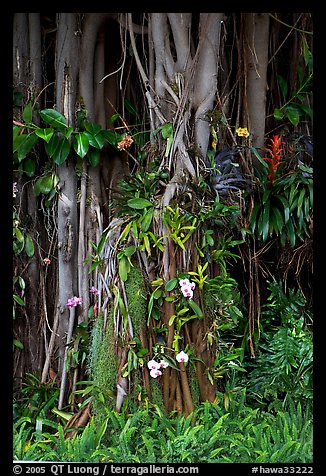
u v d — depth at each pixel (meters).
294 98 3.70
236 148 3.17
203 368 2.84
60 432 2.67
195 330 2.85
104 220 3.25
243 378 3.18
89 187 3.21
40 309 3.28
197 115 3.06
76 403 3.02
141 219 2.83
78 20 3.22
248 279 3.38
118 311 2.80
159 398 2.79
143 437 2.56
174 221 2.81
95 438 2.65
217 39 3.10
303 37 3.60
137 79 3.56
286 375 3.08
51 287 3.31
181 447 2.54
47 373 3.18
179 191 2.91
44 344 3.27
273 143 3.20
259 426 2.71
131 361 2.73
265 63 3.55
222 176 3.00
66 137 2.98
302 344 3.15
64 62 3.18
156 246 2.87
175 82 3.05
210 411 2.80
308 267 3.35
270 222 3.11
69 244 3.16
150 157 3.11
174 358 2.78
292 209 3.09
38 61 3.32
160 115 3.06
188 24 3.08
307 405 2.96
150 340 2.81
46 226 3.29
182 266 2.84
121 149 3.13
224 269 2.96
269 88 3.75
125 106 3.46
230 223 3.02
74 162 3.18
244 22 3.53
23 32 3.29
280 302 3.27
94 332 2.87
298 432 2.79
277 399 3.00
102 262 2.88
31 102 3.25
